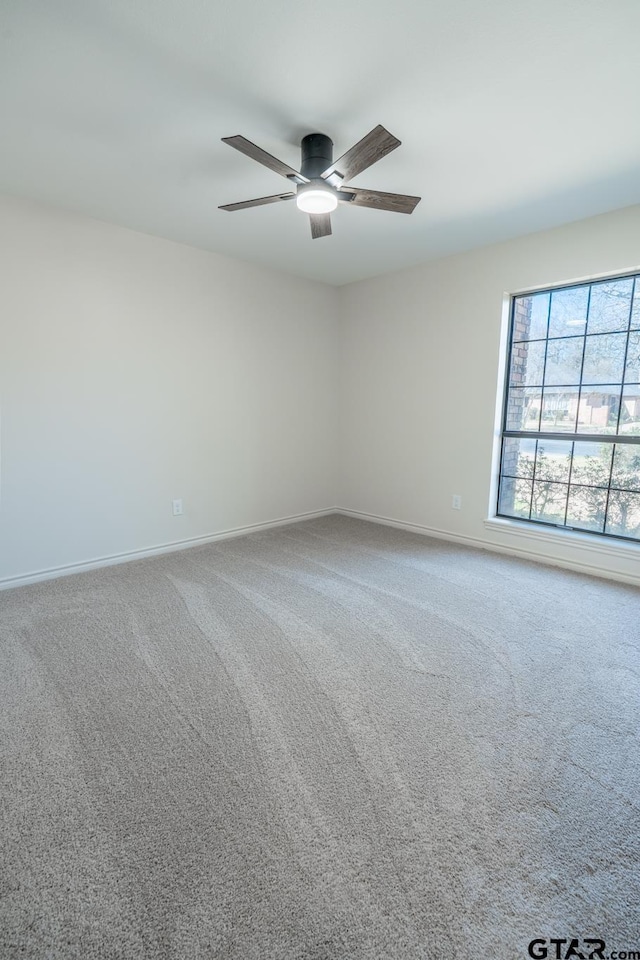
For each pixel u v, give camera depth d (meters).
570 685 2.00
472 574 3.27
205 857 1.25
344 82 1.73
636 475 3.10
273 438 4.38
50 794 1.45
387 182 2.53
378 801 1.42
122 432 3.38
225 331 3.88
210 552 3.75
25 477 2.98
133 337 3.35
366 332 4.54
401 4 1.39
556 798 1.44
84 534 3.28
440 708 1.85
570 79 1.71
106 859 1.24
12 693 1.94
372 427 4.61
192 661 2.18
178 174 2.45
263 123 1.98
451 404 3.93
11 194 2.72
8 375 2.84
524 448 3.64
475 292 3.65
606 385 3.17
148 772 1.53
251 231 3.25
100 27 1.46
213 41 1.53
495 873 1.21
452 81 1.72
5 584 2.98
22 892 1.16
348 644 2.34
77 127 2.02
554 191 2.64
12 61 1.61
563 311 3.32
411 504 4.36
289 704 1.88
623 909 1.13
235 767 1.56
